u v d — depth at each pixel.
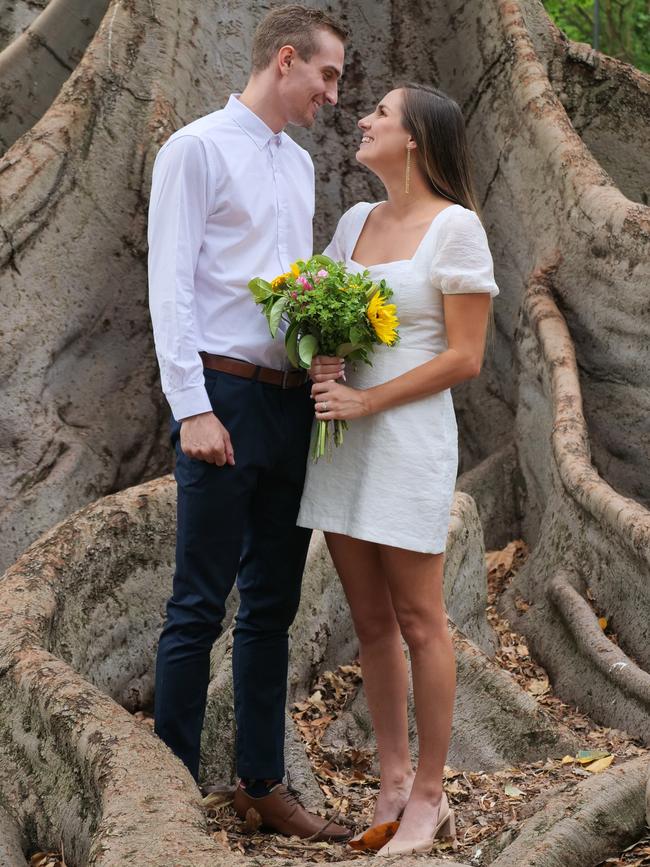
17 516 5.46
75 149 5.81
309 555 4.40
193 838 2.50
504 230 6.50
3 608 3.62
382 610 3.47
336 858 3.31
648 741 4.30
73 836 2.86
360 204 3.58
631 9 14.52
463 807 3.74
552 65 7.54
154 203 3.26
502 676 4.20
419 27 7.04
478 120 6.75
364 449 3.32
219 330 3.30
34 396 5.63
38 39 7.10
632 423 5.77
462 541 4.91
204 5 6.49
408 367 3.30
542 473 5.93
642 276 5.62
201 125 3.29
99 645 4.10
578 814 3.11
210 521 3.27
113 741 2.89
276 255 3.39
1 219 5.57
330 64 3.38
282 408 3.35
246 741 3.49
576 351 5.98
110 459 5.77
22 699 3.18
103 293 5.85
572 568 5.19
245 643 3.50
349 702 4.29
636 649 4.75
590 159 6.19
